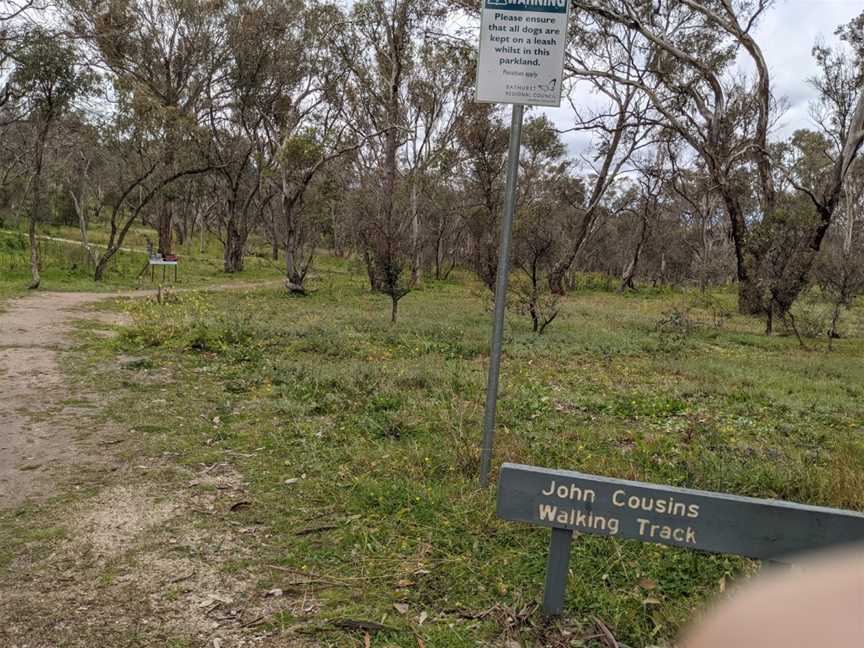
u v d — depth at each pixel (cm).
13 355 840
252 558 331
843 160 1986
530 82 368
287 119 2928
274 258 4856
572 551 332
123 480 433
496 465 457
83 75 1781
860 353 1484
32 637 263
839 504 407
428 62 3122
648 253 4659
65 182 3131
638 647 262
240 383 725
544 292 1504
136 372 770
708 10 2112
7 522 367
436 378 789
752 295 1933
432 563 324
